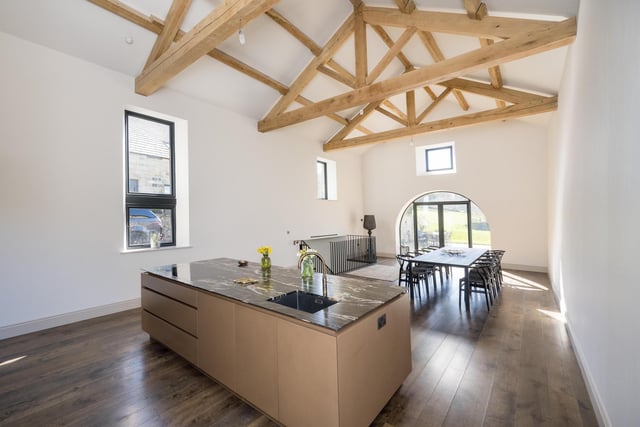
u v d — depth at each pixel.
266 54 4.83
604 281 1.89
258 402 1.89
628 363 1.44
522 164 6.67
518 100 5.12
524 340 3.00
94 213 3.74
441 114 7.85
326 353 1.52
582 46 2.60
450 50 5.01
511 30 3.31
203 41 3.06
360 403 1.65
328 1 4.49
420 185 8.26
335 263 7.77
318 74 5.77
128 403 2.06
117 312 3.91
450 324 3.48
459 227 8.36
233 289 2.25
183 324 2.52
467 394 2.12
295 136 6.93
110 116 3.90
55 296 3.43
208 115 5.07
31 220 3.28
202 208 4.93
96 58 3.73
